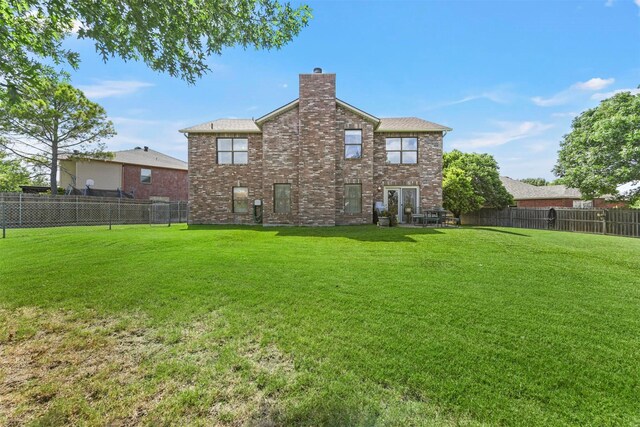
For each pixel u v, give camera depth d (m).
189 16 4.35
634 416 2.15
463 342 3.12
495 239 9.23
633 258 6.89
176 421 2.12
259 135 16.59
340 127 15.41
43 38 4.02
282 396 2.36
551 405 2.26
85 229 13.85
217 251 7.78
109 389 2.47
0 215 16.02
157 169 27.86
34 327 3.57
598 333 3.34
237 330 3.44
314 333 3.34
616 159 15.72
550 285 4.98
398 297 4.40
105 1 3.75
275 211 15.56
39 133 20.20
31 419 2.16
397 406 2.24
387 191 16.17
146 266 6.14
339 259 6.84
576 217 16.19
